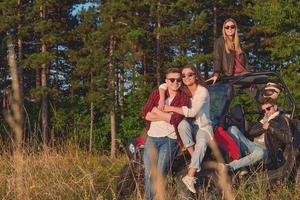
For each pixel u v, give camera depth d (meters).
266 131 7.94
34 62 40.81
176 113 6.82
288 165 7.68
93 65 40.75
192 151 6.90
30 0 46.69
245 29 46.34
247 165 7.38
